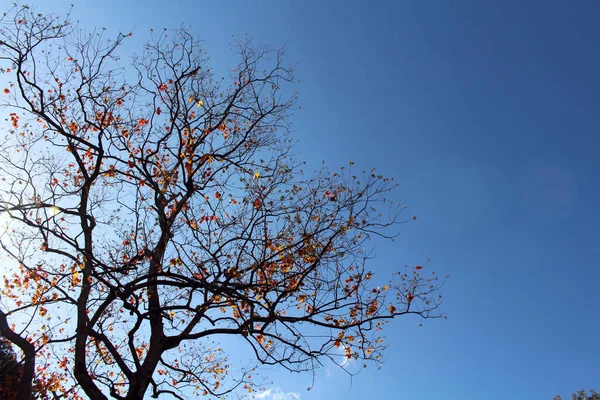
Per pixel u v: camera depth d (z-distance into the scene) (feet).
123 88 40.75
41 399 47.24
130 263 37.32
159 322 37.91
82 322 33.35
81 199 37.78
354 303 35.53
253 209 35.99
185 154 41.60
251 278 35.14
